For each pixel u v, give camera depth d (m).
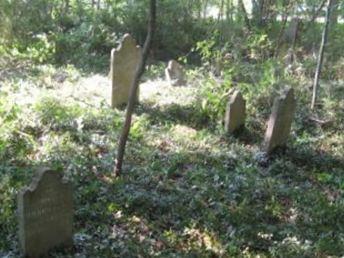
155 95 13.27
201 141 10.96
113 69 11.90
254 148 11.08
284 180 9.84
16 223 7.08
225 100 12.18
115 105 12.15
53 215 6.64
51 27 17.59
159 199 8.25
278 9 17.45
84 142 10.01
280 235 7.83
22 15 16.97
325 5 17.48
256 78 13.95
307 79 14.66
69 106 11.44
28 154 9.28
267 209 8.49
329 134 12.17
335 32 16.88
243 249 7.38
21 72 14.33
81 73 15.10
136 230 7.50
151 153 9.94
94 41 17.28
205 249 7.14
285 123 10.89
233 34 16.47
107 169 9.11
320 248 7.49
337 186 9.88
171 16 18.67
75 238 7.04
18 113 10.45
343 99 13.66
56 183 6.58
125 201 8.11
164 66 16.62
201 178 9.26
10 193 7.83
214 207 8.35
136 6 18.30
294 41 16.89
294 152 11.08
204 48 14.83
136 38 18.36
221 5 18.56
